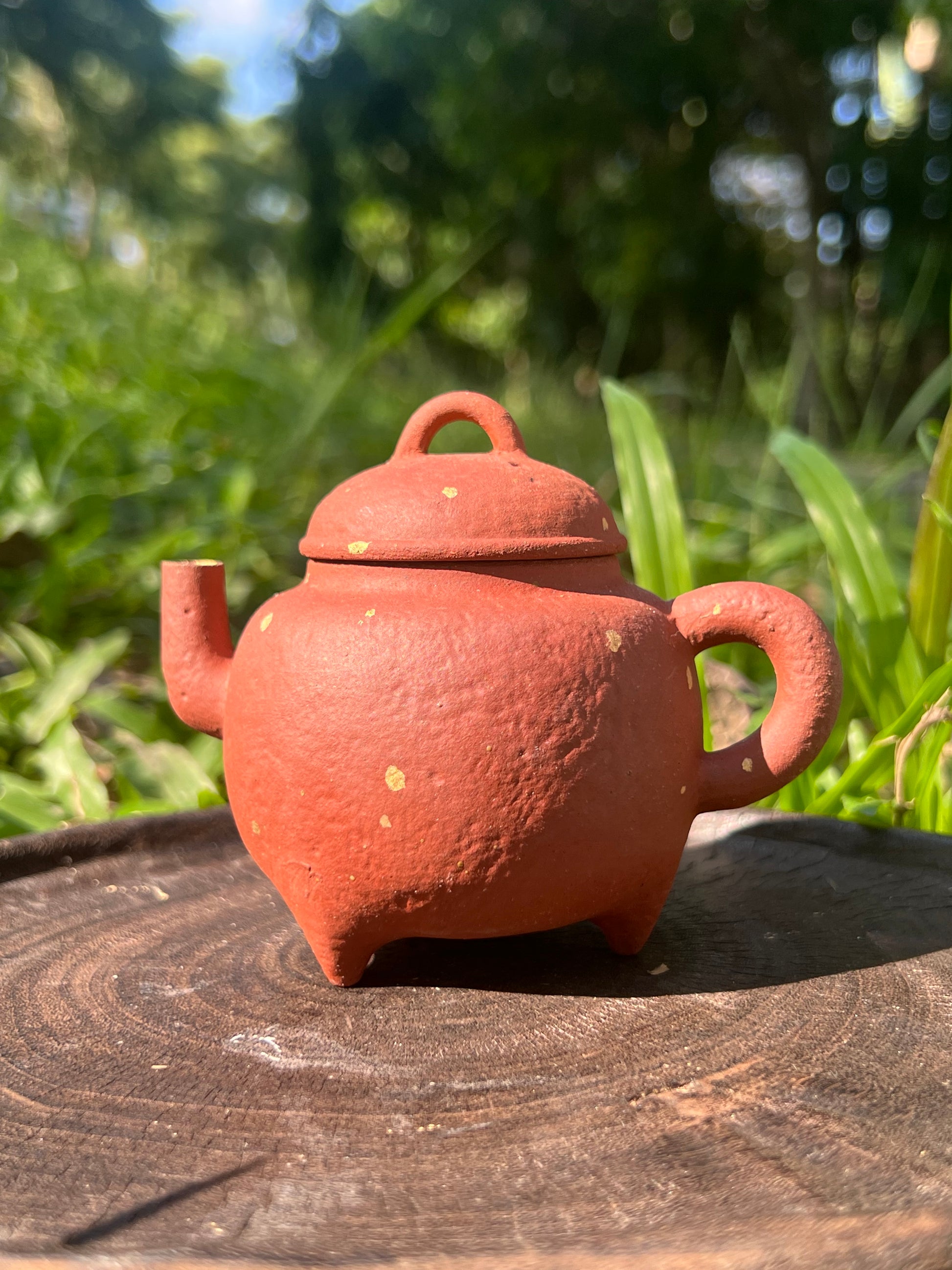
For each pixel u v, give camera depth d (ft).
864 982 0.54
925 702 0.78
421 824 0.48
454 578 0.51
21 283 1.77
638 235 5.76
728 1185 0.36
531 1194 0.36
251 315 2.54
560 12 5.35
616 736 0.50
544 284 6.22
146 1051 0.48
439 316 6.15
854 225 5.04
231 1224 0.35
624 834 0.50
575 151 5.82
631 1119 0.41
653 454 1.02
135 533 1.47
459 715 0.48
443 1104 0.43
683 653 0.55
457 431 2.20
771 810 0.79
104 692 1.20
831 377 2.02
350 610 0.51
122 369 1.78
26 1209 0.36
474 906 0.50
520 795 0.48
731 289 5.82
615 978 0.55
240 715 0.54
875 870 0.70
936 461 0.87
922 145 4.71
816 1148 0.39
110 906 0.66
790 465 0.97
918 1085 0.43
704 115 5.68
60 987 0.55
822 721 0.54
